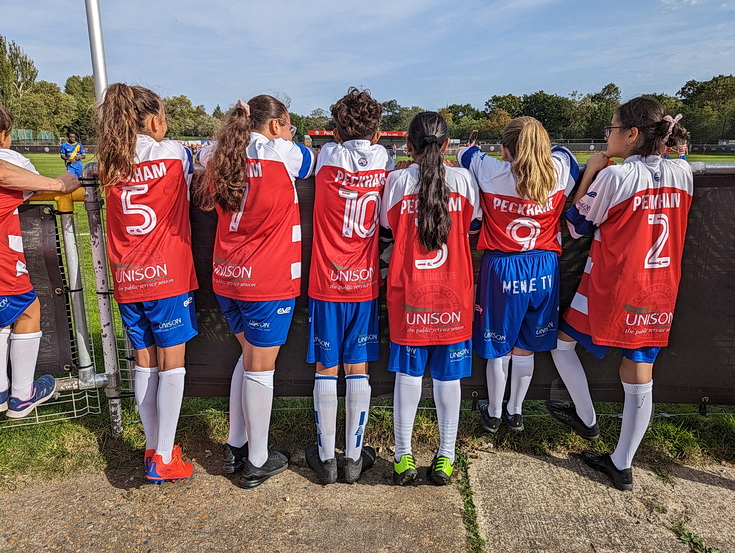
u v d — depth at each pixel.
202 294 2.96
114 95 2.26
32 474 2.67
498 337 2.62
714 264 2.83
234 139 2.24
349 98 2.30
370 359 2.54
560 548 2.18
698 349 2.95
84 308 3.04
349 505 2.45
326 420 2.55
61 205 2.85
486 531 2.28
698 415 3.22
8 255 2.59
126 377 3.43
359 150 2.29
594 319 2.52
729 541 2.23
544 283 2.55
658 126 2.30
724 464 2.81
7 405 2.88
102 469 2.72
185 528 2.29
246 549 2.17
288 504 2.46
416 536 2.24
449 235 2.34
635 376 2.50
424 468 2.75
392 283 2.40
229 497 2.51
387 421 3.14
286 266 2.38
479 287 2.64
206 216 2.83
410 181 2.31
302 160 2.37
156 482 2.58
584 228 2.57
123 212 2.34
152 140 2.35
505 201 2.43
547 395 3.13
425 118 2.31
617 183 2.35
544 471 2.73
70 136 17.89
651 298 2.41
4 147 2.51
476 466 2.76
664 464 2.79
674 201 2.36
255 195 2.27
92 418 3.17
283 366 3.07
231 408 2.71
